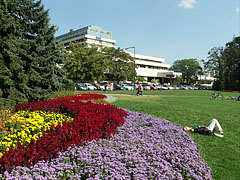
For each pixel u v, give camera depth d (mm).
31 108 8008
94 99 14398
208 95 29719
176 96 25188
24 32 12094
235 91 50250
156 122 6586
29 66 11469
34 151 3322
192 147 4609
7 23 9094
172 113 10742
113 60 51531
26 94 10930
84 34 73875
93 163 3242
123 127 5637
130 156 3547
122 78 53531
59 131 4352
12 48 9430
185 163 3643
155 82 67875
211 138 6422
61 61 15773
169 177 3104
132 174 3107
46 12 12375
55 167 3047
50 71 13109
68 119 6867
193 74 82188
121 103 14367
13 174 2729
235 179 3994
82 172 3117
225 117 10477
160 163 3422
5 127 5031
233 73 54438
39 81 11938
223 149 5527
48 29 12984
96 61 40156
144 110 11398
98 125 5016
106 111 7301
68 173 3025
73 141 3912
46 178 2748
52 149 3502
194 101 18969
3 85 9352
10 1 10516
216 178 4008
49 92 13273
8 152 3168
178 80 74438
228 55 56750
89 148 3828
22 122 5352
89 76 41344
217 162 4738
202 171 3459
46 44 13305
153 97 21797
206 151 5348
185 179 3258
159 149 4094
